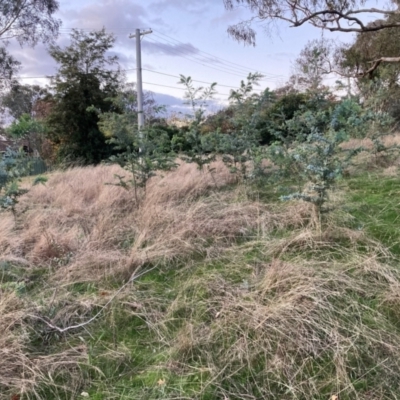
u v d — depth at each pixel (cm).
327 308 211
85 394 180
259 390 175
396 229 300
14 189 370
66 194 503
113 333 223
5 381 183
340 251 273
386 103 988
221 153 510
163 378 185
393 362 180
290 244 292
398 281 233
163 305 245
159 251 309
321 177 300
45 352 209
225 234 333
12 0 1627
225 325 212
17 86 1956
